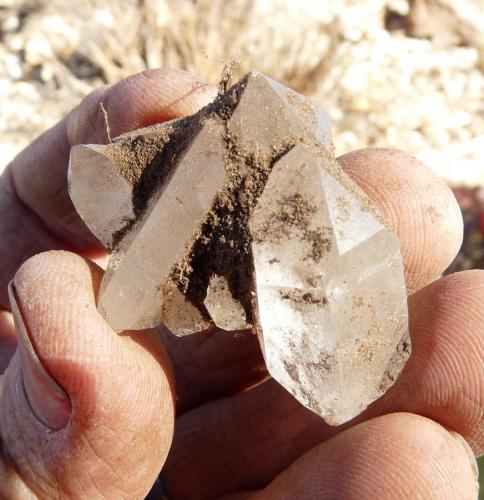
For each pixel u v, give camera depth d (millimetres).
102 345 118
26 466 126
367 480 122
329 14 348
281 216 115
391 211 146
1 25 320
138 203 124
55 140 177
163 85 157
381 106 335
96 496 125
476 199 316
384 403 138
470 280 139
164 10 314
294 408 153
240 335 165
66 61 316
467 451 132
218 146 118
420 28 362
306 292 114
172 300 124
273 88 119
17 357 131
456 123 338
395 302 118
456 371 132
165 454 130
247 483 160
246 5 322
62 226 190
